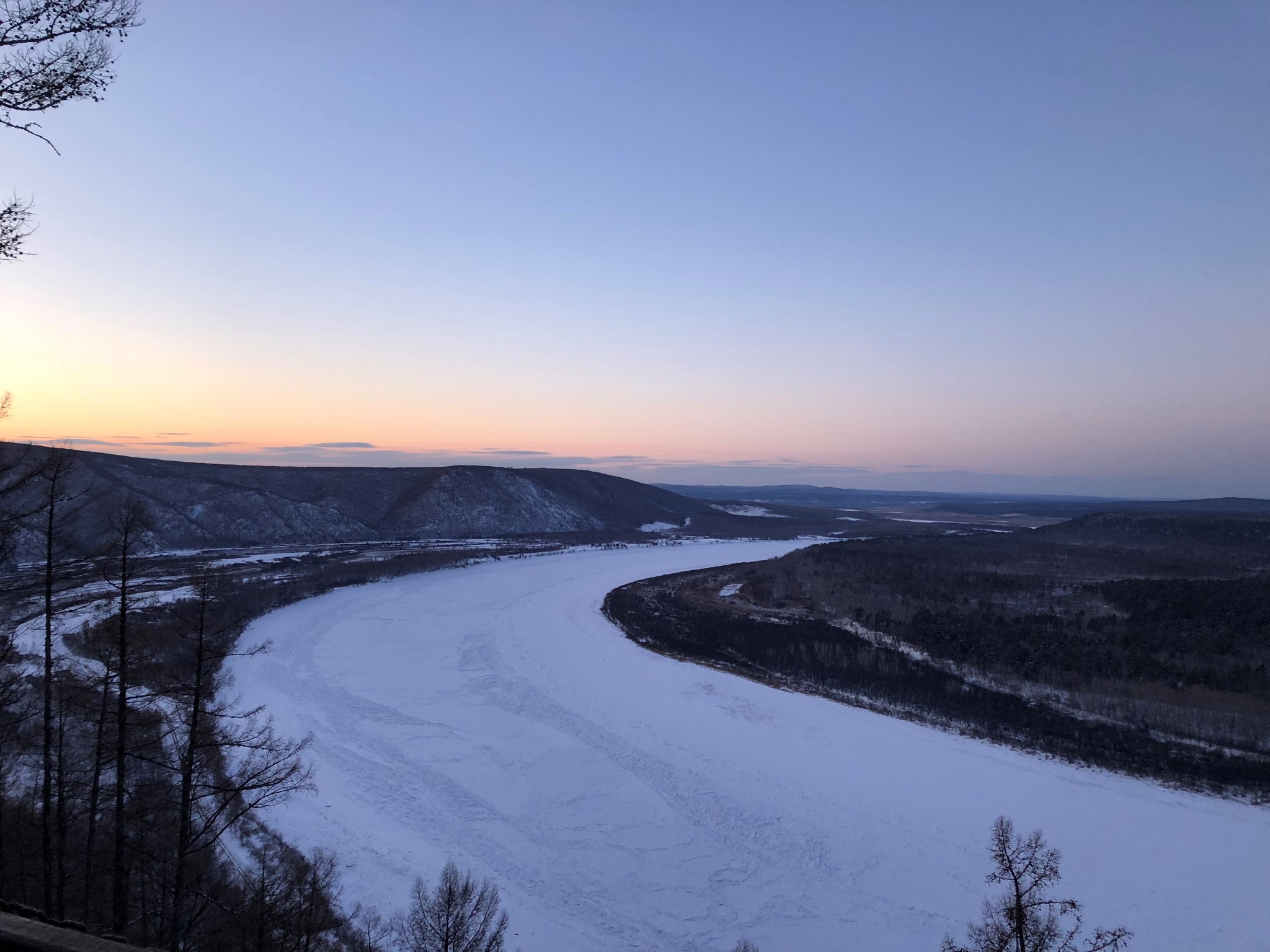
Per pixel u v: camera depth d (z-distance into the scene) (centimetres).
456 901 2033
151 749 2297
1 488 1602
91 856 1714
